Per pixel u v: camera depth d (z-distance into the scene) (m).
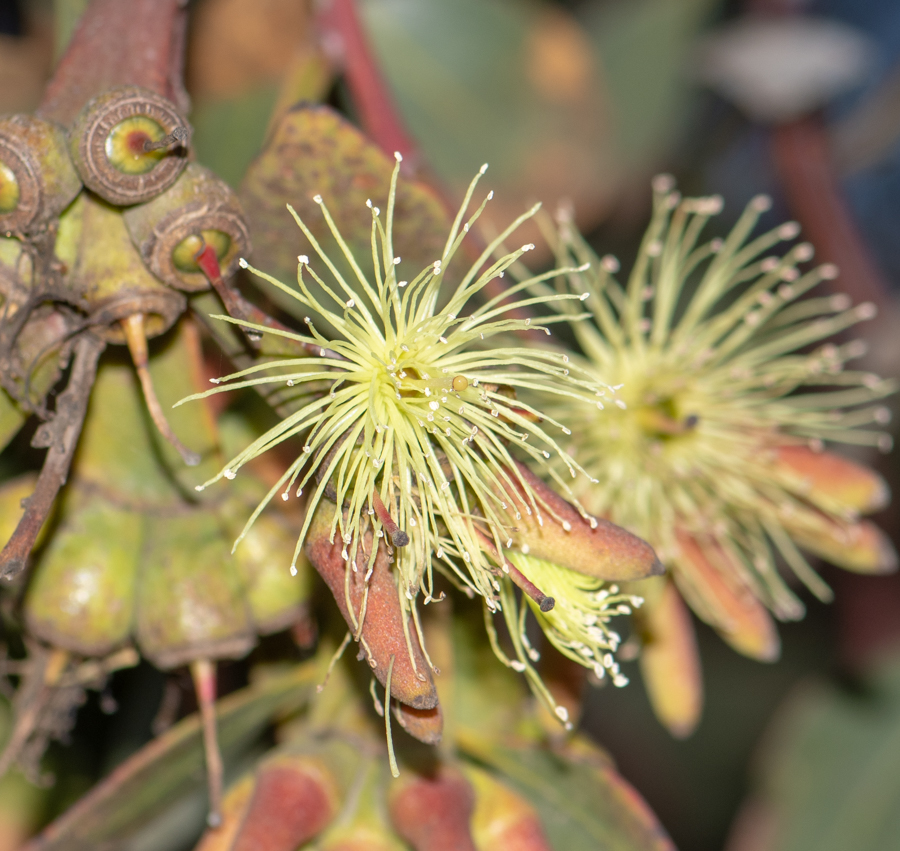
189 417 0.22
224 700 0.22
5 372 0.20
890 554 0.24
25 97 0.29
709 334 0.25
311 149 0.22
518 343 0.23
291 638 0.23
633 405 0.24
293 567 0.20
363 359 0.21
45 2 0.29
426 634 0.22
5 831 0.25
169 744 0.22
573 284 0.25
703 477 0.24
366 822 0.22
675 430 0.24
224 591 0.22
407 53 0.30
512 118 0.30
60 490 0.22
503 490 0.20
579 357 0.24
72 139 0.20
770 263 0.25
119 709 0.26
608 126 0.30
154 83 0.21
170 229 0.20
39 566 0.22
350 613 0.20
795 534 0.24
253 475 0.22
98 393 0.22
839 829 0.30
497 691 0.23
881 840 0.30
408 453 0.20
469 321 0.21
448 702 0.22
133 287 0.20
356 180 0.22
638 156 0.30
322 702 0.23
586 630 0.21
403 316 0.21
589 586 0.21
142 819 0.23
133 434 0.22
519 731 0.23
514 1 0.30
